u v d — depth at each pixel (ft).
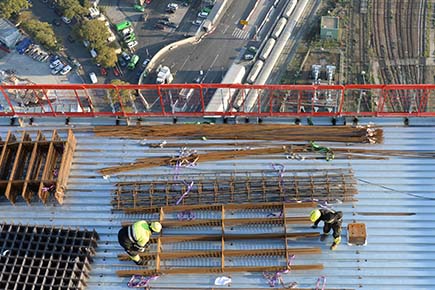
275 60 193.47
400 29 195.52
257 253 56.70
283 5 206.49
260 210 60.13
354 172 62.49
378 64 188.85
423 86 60.34
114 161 65.21
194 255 56.95
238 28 204.64
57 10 216.95
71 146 64.95
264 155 64.49
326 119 67.26
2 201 63.00
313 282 55.36
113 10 215.72
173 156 65.00
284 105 168.86
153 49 204.03
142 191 61.67
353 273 55.72
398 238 57.67
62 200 62.28
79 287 55.36
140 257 56.70
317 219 54.49
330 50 192.95
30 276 55.42
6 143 62.90
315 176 61.82
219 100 175.11
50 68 202.08
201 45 203.10
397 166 62.69
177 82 194.39
